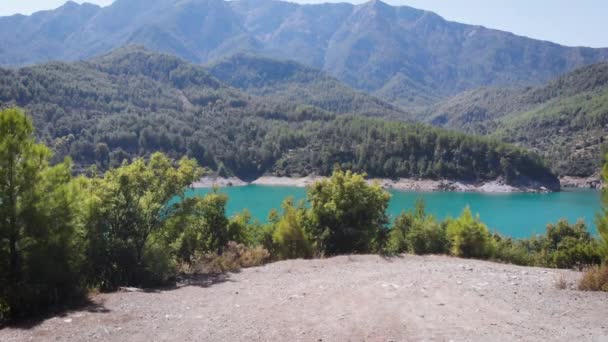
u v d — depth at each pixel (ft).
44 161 42.73
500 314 31.94
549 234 145.38
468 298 36.60
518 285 41.50
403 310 33.24
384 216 86.74
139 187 53.67
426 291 39.24
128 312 35.65
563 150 615.98
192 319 33.32
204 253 69.87
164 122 594.65
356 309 33.99
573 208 351.05
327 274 52.13
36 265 39.68
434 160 507.30
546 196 432.25
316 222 83.76
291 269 56.75
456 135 526.98
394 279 45.55
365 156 516.32
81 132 490.90
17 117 40.91
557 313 32.09
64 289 41.22
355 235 81.20
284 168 540.52
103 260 49.52
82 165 430.20
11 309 36.40
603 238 45.65
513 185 477.36
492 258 83.15
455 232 85.30
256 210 319.27
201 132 600.39
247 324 31.40
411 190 472.03
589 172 541.34
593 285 39.42
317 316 32.60
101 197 50.80
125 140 507.30
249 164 559.79
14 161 40.04
